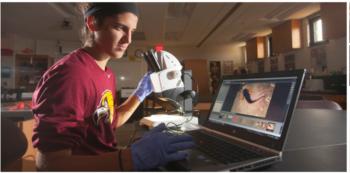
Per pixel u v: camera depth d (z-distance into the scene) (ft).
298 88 1.91
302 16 14.43
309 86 11.64
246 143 2.12
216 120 2.77
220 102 2.85
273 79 2.21
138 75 22.41
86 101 2.08
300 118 3.81
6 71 17.76
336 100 9.84
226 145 2.11
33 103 1.92
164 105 3.70
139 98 3.36
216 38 20.68
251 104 2.35
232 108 2.59
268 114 2.10
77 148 1.93
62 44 20.66
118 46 2.38
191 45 24.21
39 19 13.96
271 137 1.94
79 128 1.89
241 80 2.64
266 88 2.25
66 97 1.82
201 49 25.27
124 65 22.21
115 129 3.02
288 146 2.23
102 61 2.53
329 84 11.15
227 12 13.29
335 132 2.85
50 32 17.28
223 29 17.34
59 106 1.77
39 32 17.26
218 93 2.97
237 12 13.30
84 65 2.17
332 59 12.60
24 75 18.39
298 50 15.49
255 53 20.21
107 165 1.61
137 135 2.96
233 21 15.14
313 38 14.30
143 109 4.04
